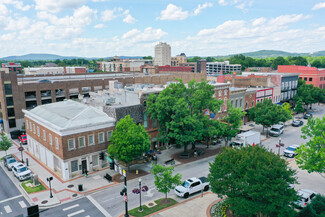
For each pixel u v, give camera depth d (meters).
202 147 49.41
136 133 34.56
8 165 39.19
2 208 28.27
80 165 36.81
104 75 105.31
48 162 39.94
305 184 33.19
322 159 26.22
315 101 83.62
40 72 141.00
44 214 26.94
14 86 60.22
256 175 20.97
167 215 26.20
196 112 44.91
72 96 72.62
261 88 73.06
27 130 46.75
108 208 28.03
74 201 29.66
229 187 24.17
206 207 27.78
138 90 47.69
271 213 23.28
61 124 36.19
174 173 36.97
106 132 39.25
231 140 53.00
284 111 57.19
